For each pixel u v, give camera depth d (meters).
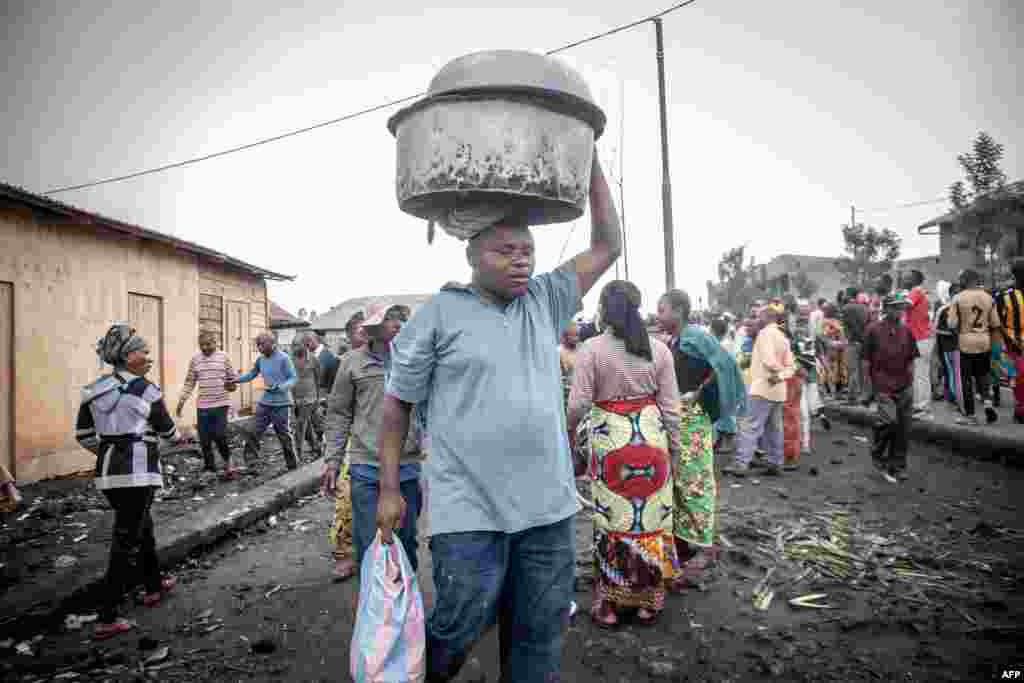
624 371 3.52
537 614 2.00
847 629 3.40
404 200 1.87
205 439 8.55
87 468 9.59
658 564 3.50
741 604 3.80
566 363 8.81
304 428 9.64
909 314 9.66
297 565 4.92
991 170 17.75
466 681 3.04
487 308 2.01
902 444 6.81
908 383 6.76
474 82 1.70
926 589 3.89
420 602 1.95
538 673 2.00
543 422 1.98
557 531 2.02
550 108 1.75
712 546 4.52
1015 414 8.32
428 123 1.74
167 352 12.14
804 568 4.32
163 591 4.41
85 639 3.67
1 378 8.35
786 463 7.54
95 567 4.55
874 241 32.53
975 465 7.31
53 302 9.23
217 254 13.38
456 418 1.96
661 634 3.44
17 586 4.16
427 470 2.06
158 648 3.53
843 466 7.62
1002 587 3.89
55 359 9.22
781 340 7.21
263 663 3.32
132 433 3.92
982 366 8.64
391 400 2.05
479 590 1.91
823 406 10.98
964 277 8.92
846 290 13.03
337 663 3.31
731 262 49.12
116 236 10.67
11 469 8.41
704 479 4.10
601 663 3.14
